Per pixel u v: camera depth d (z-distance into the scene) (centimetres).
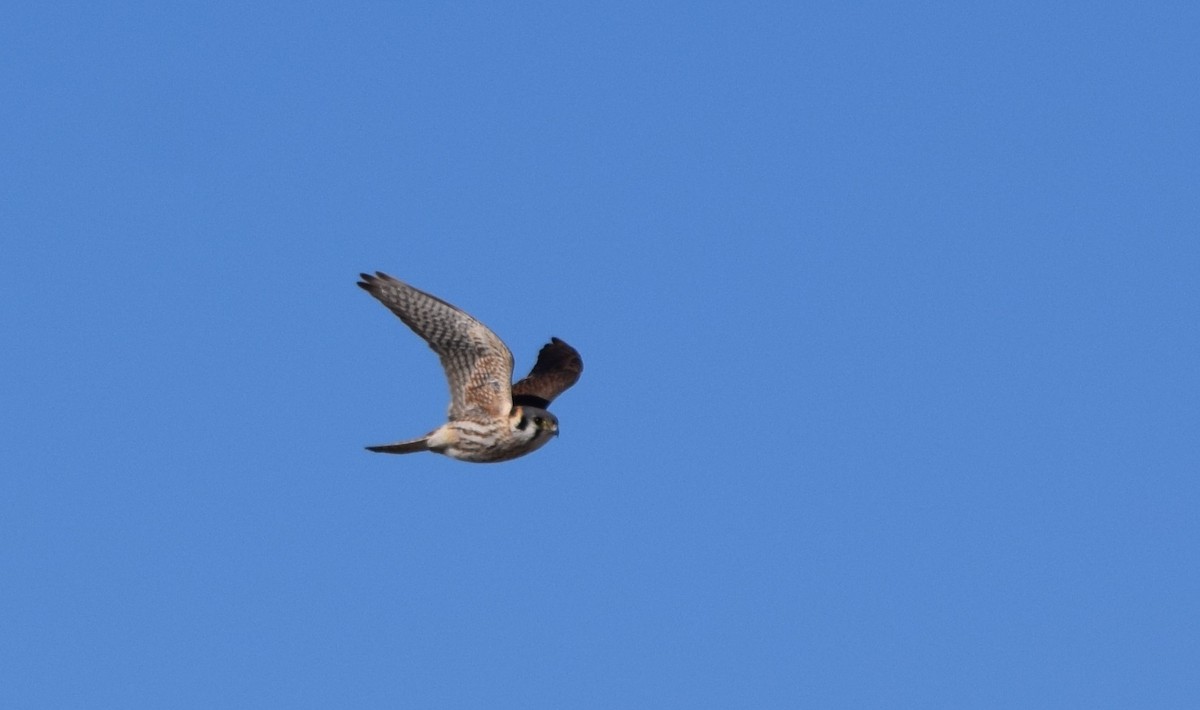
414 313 1783
